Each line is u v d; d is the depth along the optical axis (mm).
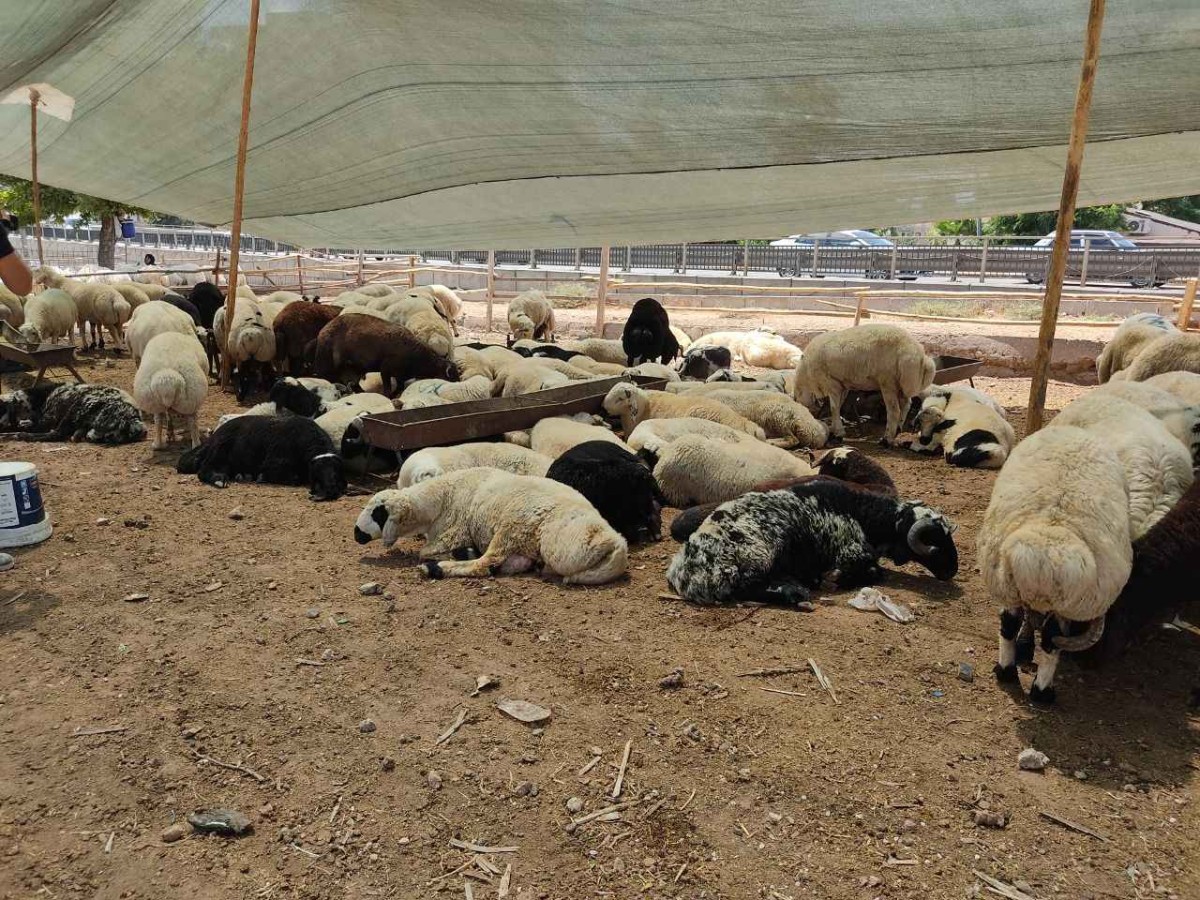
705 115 7691
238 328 10852
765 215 9953
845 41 6422
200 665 4340
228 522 6508
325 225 13148
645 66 7203
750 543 5180
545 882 2945
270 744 3691
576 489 6125
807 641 4711
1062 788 3486
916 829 3223
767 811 3318
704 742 3760
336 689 4145
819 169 8383
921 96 6949
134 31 8438
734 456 6762
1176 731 3910
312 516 6711
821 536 5445
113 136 11422
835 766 3604
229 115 9977
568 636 4715
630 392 8359
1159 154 7648
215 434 7727
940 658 4559
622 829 3207
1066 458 3926
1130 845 3148
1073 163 5797
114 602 5051
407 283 26906
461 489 5844
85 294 14367
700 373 12516
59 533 6164
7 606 4969
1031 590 3641
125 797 3342
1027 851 3115
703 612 5074
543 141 8719
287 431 7582
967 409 9102
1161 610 4207
